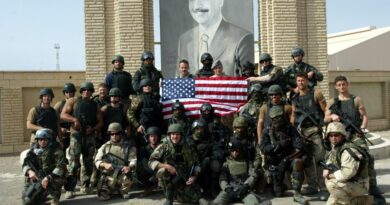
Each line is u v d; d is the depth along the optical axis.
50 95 8.52
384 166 10.48
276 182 7.78
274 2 13.34
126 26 12.88
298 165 7.43
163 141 7.64
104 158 8.09
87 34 12.98
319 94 8.07
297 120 7.99
